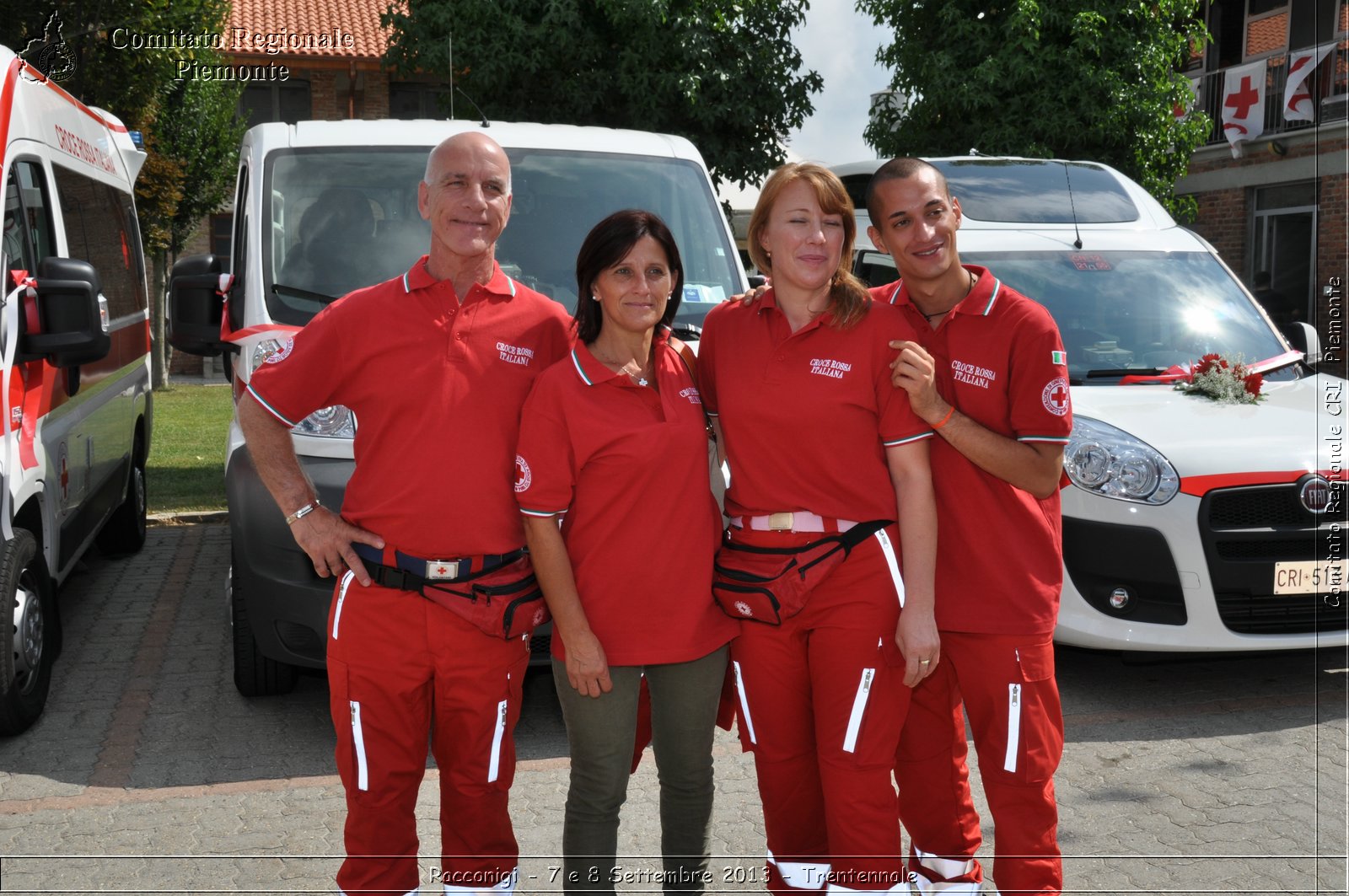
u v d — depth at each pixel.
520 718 4.87
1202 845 3.69
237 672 5.00
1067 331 5.83
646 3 11.62
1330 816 3.88
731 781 4.29
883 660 2.85
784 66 12.78
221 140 18.09
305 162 5.07
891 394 2.82
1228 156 15.95
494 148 2.91
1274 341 5.91
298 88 20.52
